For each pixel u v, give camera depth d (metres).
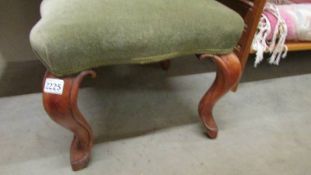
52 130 0.84
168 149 0.82
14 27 1.29
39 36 0.51
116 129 0.87
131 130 0.87
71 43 0.51
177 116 0.95
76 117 0.62
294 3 1.17
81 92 1.01
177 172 0.75
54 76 0.56
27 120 0.86
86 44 0.53
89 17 0.54
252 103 1.06
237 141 0.88
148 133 0.87
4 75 1.05
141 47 0.58
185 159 0.80
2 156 0.75
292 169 0.81
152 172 0.75
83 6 0.57
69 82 0.57
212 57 0.69
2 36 1.24
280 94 1.13
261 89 1.15
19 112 0.89
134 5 0.59
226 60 0.70
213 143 0.86
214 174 0.76
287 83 1.21
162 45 0.60
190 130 0.90
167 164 0.77
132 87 1.07
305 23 1.04
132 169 0.75
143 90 1.06
